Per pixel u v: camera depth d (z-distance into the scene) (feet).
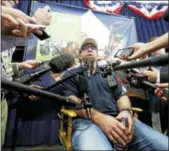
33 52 6.35
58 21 6.97
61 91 3.36
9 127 5.47
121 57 2.27
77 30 7.16
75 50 6.63
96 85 3.67
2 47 1.96
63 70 3.43
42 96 2.28
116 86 3.72
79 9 7.37
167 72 2.27
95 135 2.95
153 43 1.90
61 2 7.69
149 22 8.52
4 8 1.60
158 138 2.62
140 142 2.90
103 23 7.55
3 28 1.65
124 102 3.62
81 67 3.76
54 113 6.28
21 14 1.71
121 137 3.08
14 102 5.35
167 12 2.83
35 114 6.34
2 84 1.87
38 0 6.79
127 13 8.41
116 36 7.59
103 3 8.11
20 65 3.43
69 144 3.19
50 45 6.63
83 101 3.26
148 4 8.63
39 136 6.44
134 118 3.42
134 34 7.83
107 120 3.25
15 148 5.64
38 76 3.10
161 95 2.22
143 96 3.02
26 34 1.81
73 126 3.35
